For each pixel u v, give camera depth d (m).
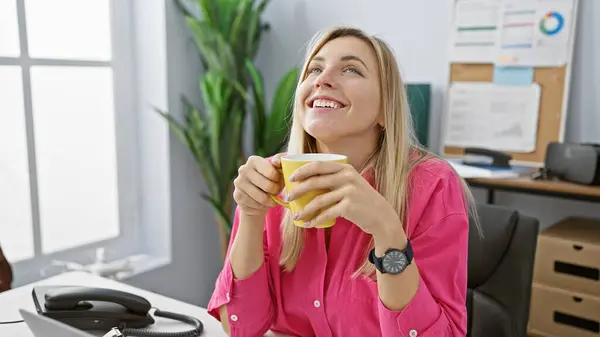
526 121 2.25
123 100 2.45
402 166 0.97
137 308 1.03
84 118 2.29
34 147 2.09
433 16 2.44
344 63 0.93
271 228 1.09
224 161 2.47
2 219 2.02
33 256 2.12
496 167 2.17
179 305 1.16
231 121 2.44
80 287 1.03
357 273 0.95
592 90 2.15
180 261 2.62
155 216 2.56
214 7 2.40
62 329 0.71
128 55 2.44
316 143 1.05
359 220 0.74
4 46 1.97
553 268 1.93
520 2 2.21
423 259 0.90
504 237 1.25
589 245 1.84
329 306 0.98
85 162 2.32
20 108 2.04
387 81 0.95
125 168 2.49
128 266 2.22
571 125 2.21
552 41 2.16
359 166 1.03
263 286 1.02
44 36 2.11
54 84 2.16
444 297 0.89
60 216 2.24
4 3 1.96
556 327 1.94
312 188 0.73
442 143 2.47
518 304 1.23
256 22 2.53
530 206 2.33
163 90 2.42
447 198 0.95
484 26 2.30
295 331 1.07
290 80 2.32
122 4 2.39
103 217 2.43
